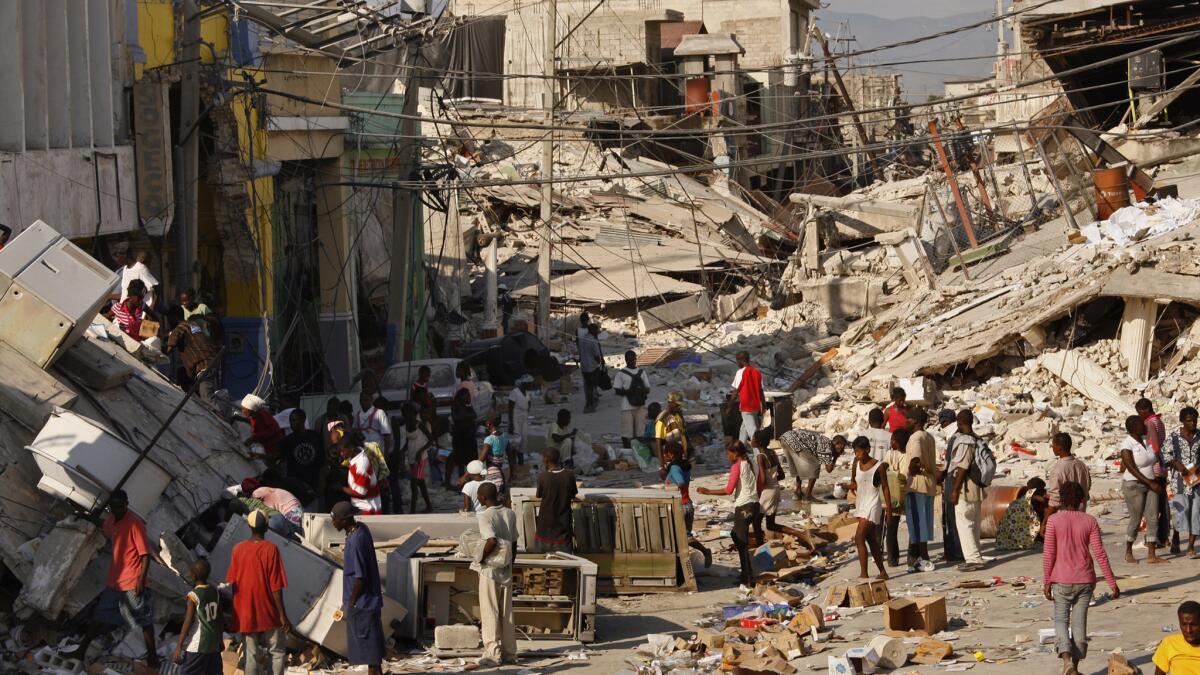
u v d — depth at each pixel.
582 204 48.75
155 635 13.25
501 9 67.94
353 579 12.37
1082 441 23.44
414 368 27.19
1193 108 43.09
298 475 18.06
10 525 12.93
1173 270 25.81
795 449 20.59
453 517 16.14
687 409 29.75
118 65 21.64
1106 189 34.94
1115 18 39.75
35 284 14.91
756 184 67.44
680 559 16.44
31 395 14.19
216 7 23.44
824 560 17.53
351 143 30.62
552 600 14.36
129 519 12.46
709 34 64.81
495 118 53.47
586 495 16.72
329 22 26.27
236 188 24.19
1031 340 26.84
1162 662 8.42
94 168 20.62
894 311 34.50
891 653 11.91
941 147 38.31
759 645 13.21
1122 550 16.11
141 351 17.98
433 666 13.30
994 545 17.31
